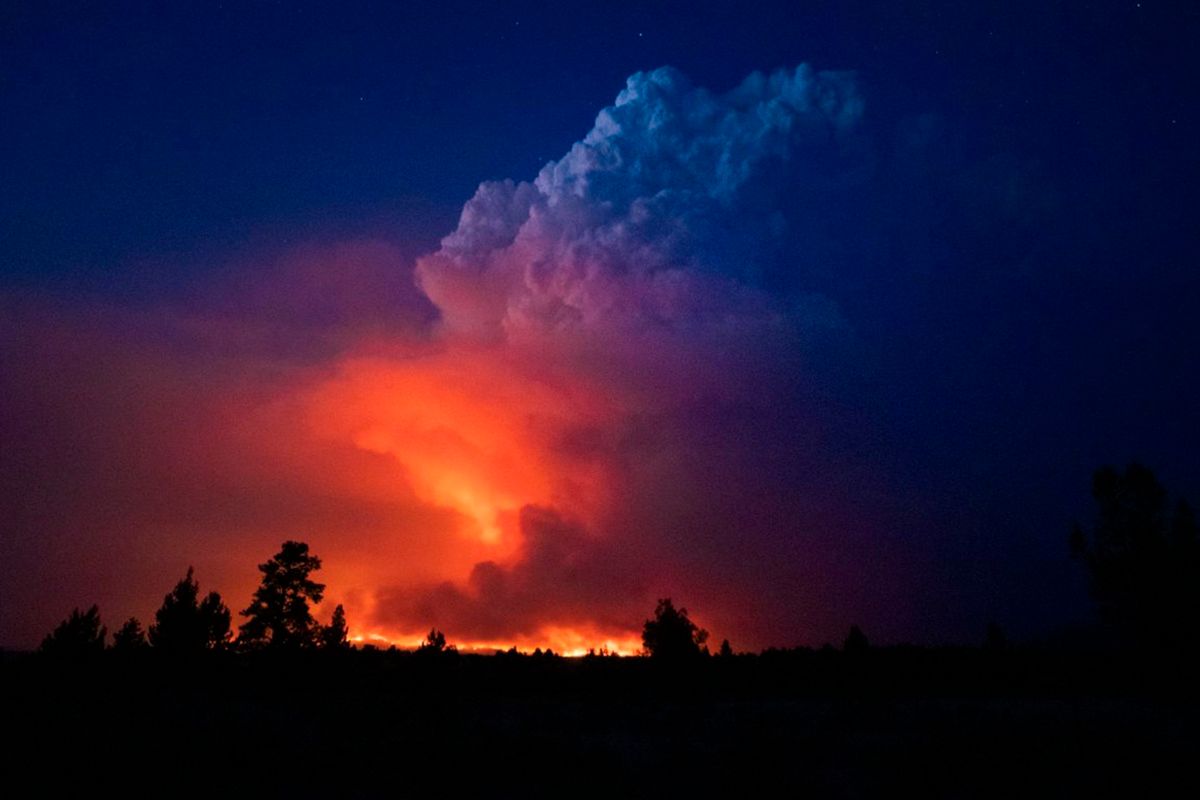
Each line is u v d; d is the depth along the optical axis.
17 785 14.93
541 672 47.12
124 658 33.12
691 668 47.62
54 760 16.52
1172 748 19.45
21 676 28.02
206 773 16.58
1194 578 31.72
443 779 17.16
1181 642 31.92
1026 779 16.89
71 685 27.08
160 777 16.02
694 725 26.84
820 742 22.20
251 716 24.00
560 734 23.70
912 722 26.92
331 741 20.47
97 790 15.03
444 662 46.47
